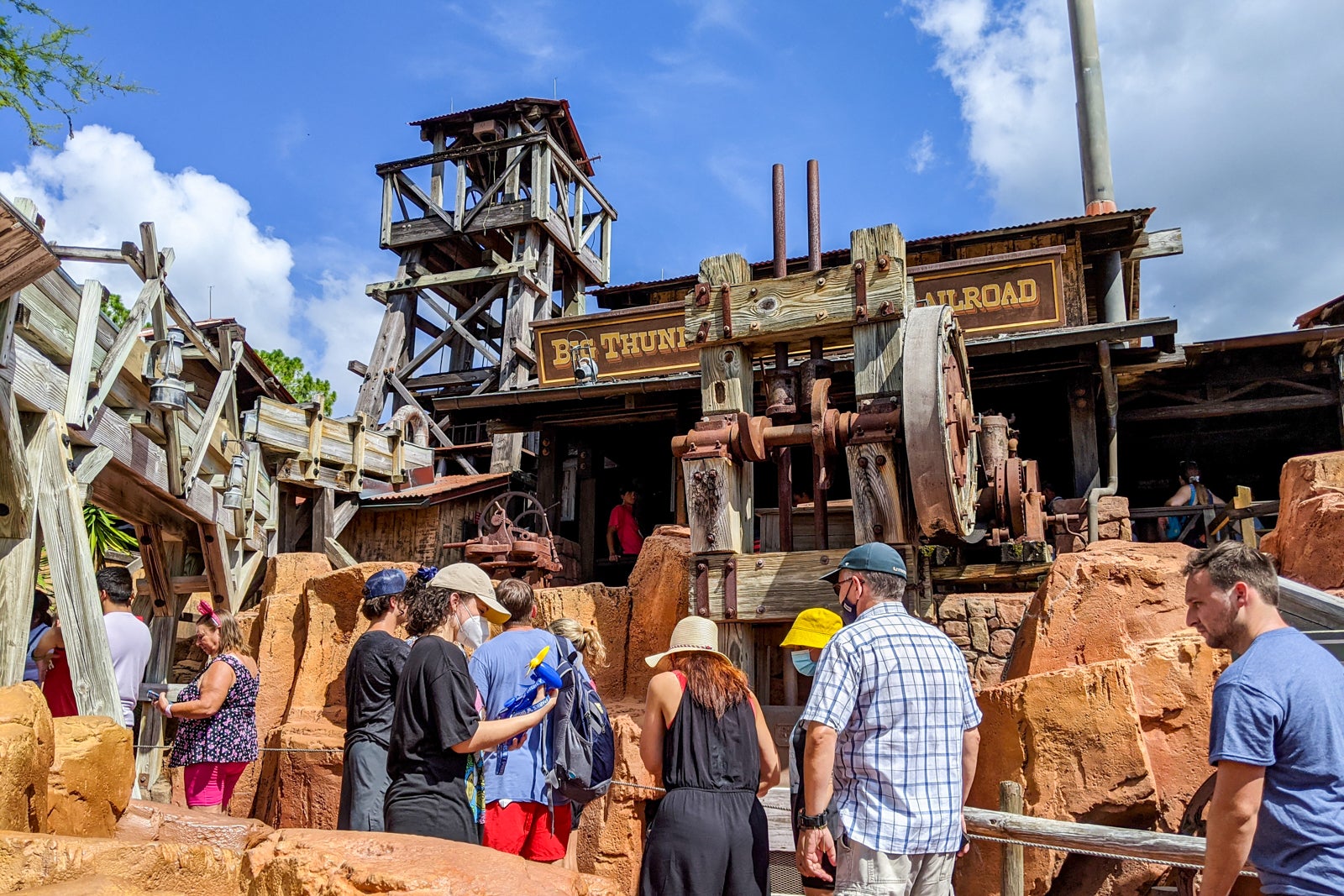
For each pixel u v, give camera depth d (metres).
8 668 5.65
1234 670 2.96
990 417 8.41
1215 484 17.47
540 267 23.86
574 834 6.41
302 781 8.25
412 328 23.77
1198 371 14.05
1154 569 6.07
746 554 6.69
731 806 3.90
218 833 4.24
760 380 13.02
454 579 4.28
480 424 22.36
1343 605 5.72
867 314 6.54
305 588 9.34
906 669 3.46
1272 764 2.84
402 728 3.92
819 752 3.37
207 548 10.37
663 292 19.53
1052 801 5.32
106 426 7.61
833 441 6.37
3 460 5.86
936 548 8.10
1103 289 16.00
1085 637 5.98
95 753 3.83
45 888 2.67
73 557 6.20
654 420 15.64
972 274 13.52
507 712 4.41
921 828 3.35
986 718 5.71
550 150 24.30
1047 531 10.66
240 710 6.13
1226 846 2.83
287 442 11.88
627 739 6.81
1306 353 13.27
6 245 4.97
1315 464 7.46
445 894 2.65
